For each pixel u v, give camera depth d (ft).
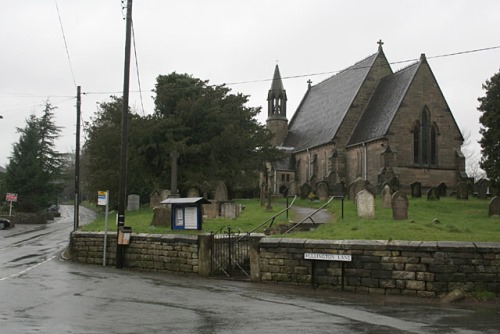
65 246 90.99
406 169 158.81
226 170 137.18
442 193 149.69
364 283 42.88
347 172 181.57
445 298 39.47
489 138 100.53
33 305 34.60
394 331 28.48
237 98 154.10
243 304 36.35
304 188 143.95
